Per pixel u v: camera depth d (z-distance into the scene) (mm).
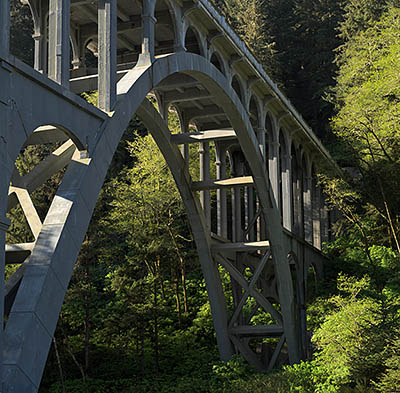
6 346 9562
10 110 9664
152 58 14570
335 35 45500
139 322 26094
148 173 31469
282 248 23031
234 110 19672
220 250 23375
